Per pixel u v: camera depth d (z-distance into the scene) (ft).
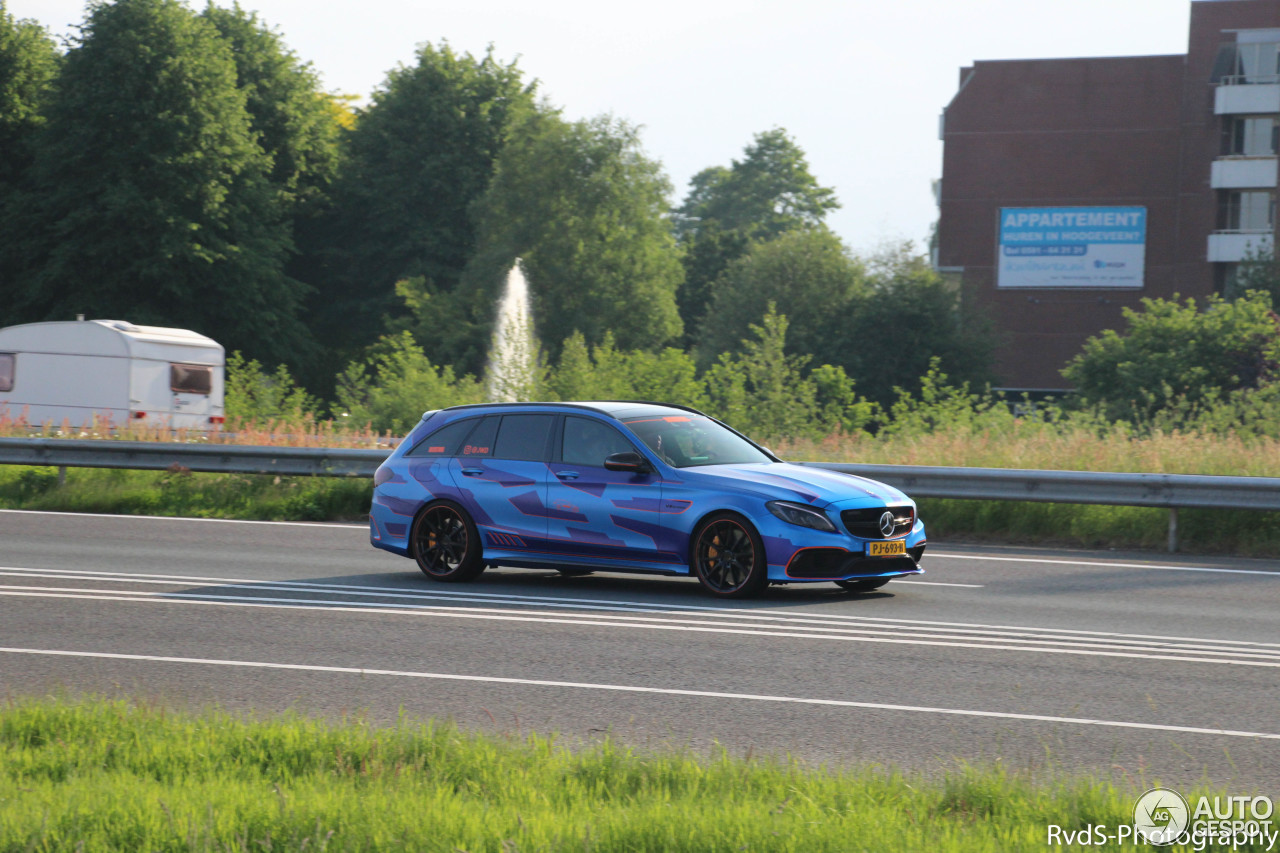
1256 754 23.70
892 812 18.49
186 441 90.53
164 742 22.33
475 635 35.55
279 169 244.22
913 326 233.35
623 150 249.96
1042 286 277.03
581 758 21.40
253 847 17.21
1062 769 22.36
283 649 33.68
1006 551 57.47
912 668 31.35
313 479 76.64
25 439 80.59
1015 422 86.43
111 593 43.42
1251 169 257.34
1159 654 33.35
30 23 222.07
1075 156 274.77
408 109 251.60
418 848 17.01
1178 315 161.58
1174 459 67.05
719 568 42.14
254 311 210.38
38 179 203.62
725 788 19.81
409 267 250.57
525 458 45.60
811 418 101.65
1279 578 48.78
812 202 461.37
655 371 104.78
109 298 201.05
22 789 19.39
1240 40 259.80
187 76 203.00
